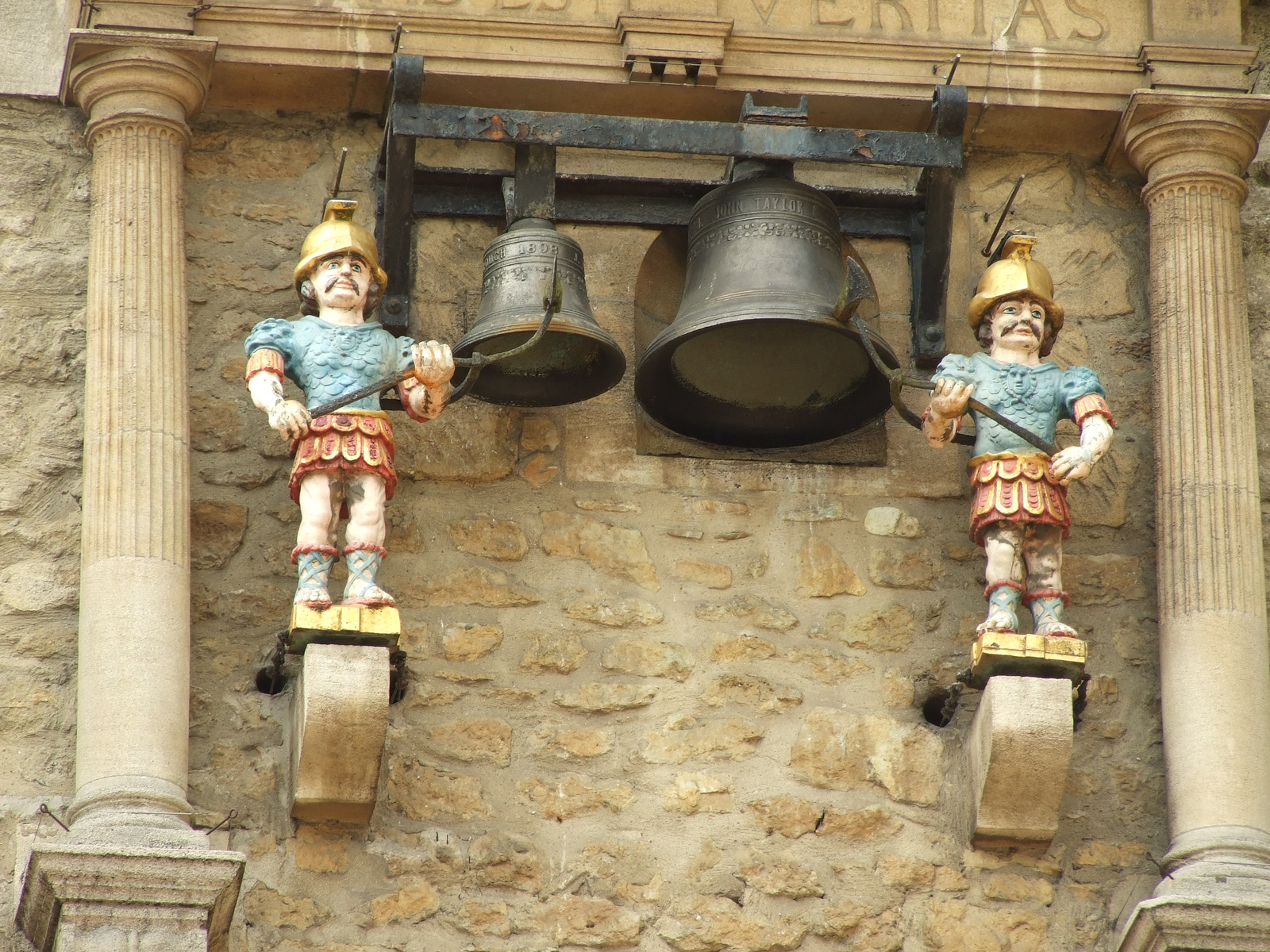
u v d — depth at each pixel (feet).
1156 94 110.22
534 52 108.37
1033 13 112.16
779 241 102.63
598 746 100.42
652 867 98.48
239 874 90.38
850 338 102.83
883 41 110.32
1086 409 99.81
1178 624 102.01
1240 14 113.50
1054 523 99.40
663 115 109.60
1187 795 98.94
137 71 105.91
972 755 99.66
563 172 108.68
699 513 105.09
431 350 95.76
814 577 104.53
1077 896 99.66
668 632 102.73
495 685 100.99
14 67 108.88
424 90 108.17
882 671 103.19
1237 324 107.65
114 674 95.04
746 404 106.11
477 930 96.63
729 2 110.52
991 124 111.96
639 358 107.65
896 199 109.60
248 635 100.53
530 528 103.91
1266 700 100.53
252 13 107.86
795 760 101.04
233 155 108.99
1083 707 101.40
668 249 109.60
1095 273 111.55
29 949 93.09
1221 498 103.71
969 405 97.96
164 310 102.22
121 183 104.53
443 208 107.76
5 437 102.73
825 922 98.22
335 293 99.71
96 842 90.07
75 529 101.40
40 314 105.09
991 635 97.76
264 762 98.12
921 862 99.66
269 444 104.06
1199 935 92.84
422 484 104.06
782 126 103.91
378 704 94.22
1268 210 113.80
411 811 98.32
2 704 97.86
